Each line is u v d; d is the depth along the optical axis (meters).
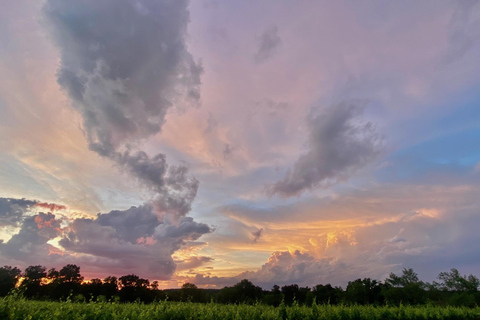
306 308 27.98
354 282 76.62
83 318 17.39
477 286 67.06
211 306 24.31
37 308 18.22
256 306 27.12
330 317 27.20
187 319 20.83
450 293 72.25
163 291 79.56
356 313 29.84
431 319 35.22
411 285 65.50
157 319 19.86
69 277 73.44
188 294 72.75
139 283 76.88
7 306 16.52
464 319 36.38
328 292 85.75
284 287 95.25
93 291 71.12
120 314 19.05
